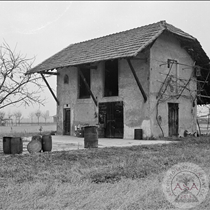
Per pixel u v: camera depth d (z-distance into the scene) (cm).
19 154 1030
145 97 1773
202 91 2291
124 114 1873
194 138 1756
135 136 1788
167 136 1867
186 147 1281
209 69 2145
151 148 1241
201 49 2019
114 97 1933
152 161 879
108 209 464
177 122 1962
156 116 1797
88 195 528
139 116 1805
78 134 1995
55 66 2061
